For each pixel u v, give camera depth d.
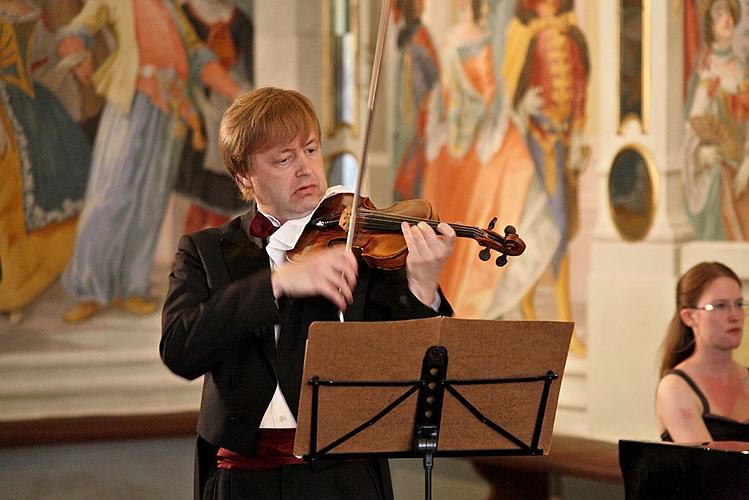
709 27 6.59
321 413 3.47
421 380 3.52
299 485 3.73
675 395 5.51
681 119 6.76
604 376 7.18
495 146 7.98
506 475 7.63
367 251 3.89
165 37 8.75
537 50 7.65
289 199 3.87
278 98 3.87
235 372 3.77
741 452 4.18
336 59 9.25
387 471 3.93
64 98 8.41
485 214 8.05
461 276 8.17
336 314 3.84
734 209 6.46
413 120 8.67
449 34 8.34
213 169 8.95
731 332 5.50
